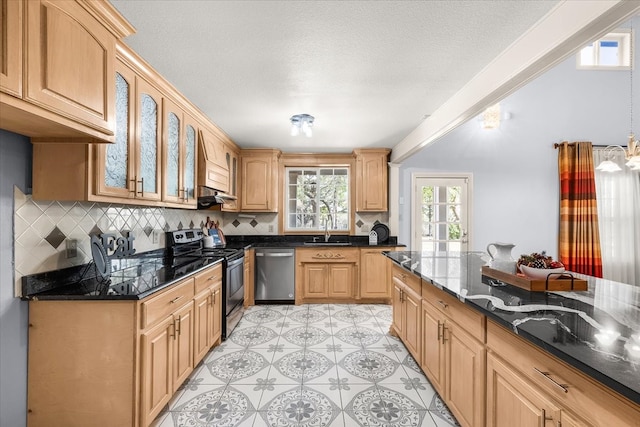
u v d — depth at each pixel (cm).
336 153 497
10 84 103
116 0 144
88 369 161
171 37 177
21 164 156
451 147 492
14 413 154
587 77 492
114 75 157
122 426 161
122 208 243
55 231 178
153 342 175
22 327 157
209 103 281
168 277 205
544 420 108
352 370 254
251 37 177
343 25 166
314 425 188
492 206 491
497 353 139
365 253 447
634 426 78
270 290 446
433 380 214
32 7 111
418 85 242
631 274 474
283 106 289
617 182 478
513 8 152
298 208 512
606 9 126
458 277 205
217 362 267
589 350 95
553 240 490
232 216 499
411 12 155
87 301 161
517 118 491
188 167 286
